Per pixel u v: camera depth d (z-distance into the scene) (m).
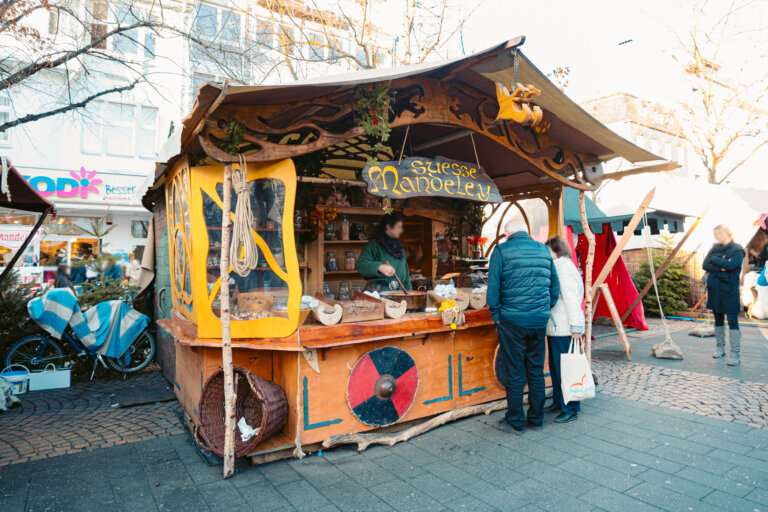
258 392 3.16
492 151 5.47
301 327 3.36
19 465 3.31
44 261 12.97
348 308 3.60
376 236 4.77
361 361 3.60
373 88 3.46
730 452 3.38
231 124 3.09
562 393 4.04
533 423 3.96
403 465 3.25
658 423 4.03
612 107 17.00
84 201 13.21
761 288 7.95
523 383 3.88
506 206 7.29
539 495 2.80
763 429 3.84
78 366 6.06
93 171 13.29
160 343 6.32
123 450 3.58
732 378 5.53
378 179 3.68
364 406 3.61
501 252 3.86
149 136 13.83
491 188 4.38
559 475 3.06
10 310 5.67
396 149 5.72
